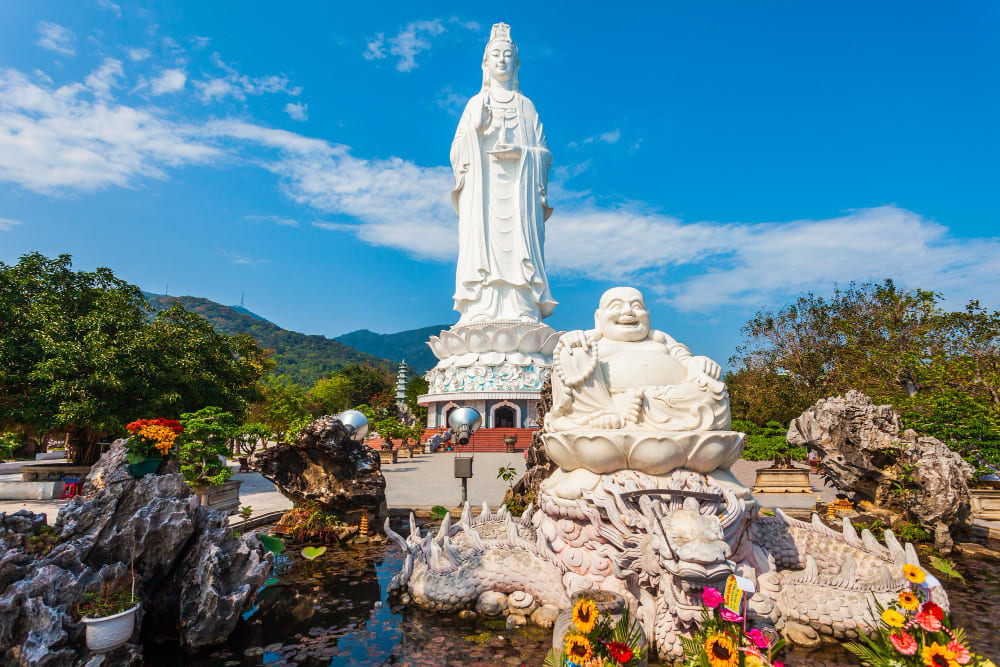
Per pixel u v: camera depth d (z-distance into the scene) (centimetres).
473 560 1049
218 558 929
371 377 10550
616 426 1011
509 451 4569
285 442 1612
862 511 1766
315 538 1542
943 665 536
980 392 2767
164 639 909
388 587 1145
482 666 826
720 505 905
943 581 1233
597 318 1247
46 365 2067
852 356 3834
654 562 812
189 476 1723
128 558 895
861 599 895
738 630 605
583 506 947
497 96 5609
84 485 963
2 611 712
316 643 906
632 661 591
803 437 1894
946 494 1486
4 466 3553
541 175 5544
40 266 2531
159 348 2448
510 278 5441
